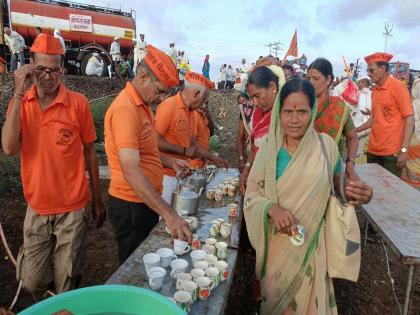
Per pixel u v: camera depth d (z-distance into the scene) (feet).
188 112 11.07
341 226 6.54
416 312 10.51
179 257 6.68
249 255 10.97
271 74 9.09
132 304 3.94
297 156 6.51
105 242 13.83
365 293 11.35
